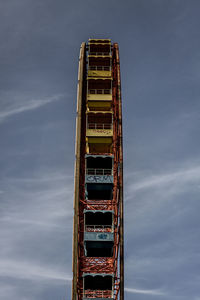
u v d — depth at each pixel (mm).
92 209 66688
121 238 61094
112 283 62938
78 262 63000
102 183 69188
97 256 68188
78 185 63062
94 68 80250
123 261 59812
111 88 78188
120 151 67188
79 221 65625
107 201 68188
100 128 75750
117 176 69562
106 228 66500
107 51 81625
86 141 73188
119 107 70750
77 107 68062
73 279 58031
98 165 73312
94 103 77250
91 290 63656
